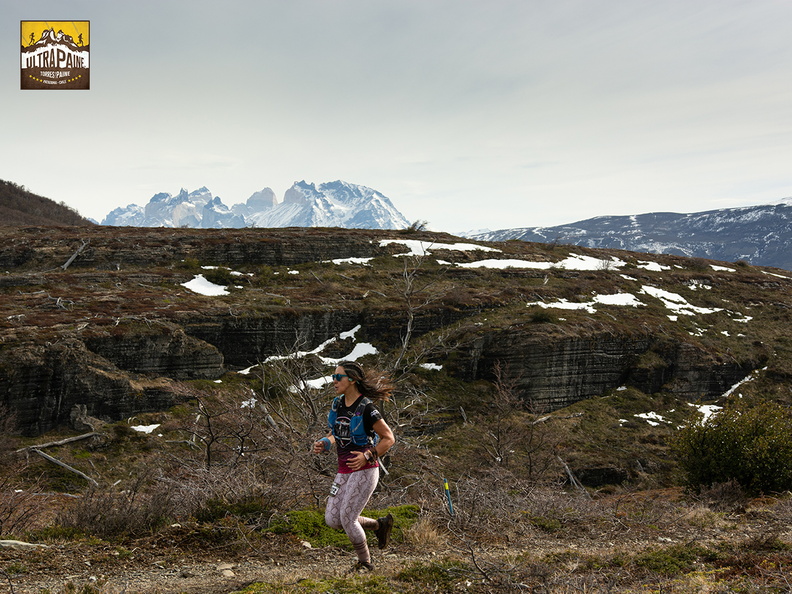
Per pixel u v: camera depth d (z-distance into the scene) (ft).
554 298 170.09
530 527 28.81
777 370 151.64
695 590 17.34
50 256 160.86
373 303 148.56
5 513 25.43
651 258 240.73
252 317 128.47
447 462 59.98
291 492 27.53
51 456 88.38
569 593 16.96
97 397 101.30
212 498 25.62
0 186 343.46
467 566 19.52
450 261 194.39
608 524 30.45
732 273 226.99
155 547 20.61
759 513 35.55
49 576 16.92
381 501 32.99
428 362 132.26
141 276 153.99
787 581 17.95
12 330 103.86
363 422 16.16
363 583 17.01
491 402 123.95
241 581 17.72
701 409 138.82
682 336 157.07
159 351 113.60
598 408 134.10
